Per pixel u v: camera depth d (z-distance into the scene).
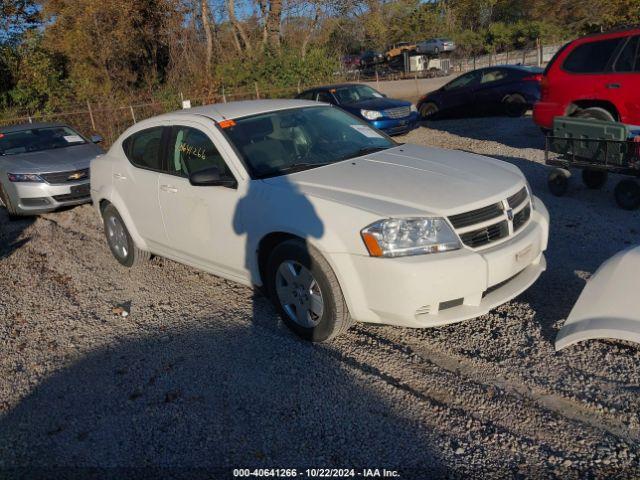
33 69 21.50
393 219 3.50
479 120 14.75
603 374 3.43
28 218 9.38
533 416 3.15
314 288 3.90
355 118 5.30
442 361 3.75
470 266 3.48
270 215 3.99
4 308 5.45
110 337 4.57
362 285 3.60
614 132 6.32
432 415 3.23
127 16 22.84
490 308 3.69
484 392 3.38
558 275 4.85
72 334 4.71
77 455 3.19
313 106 5.20
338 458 2.97
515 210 3.88
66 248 7.28
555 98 8.97
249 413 3.39
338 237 3.63
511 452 2.90
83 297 5.48
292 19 27.64
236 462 3.00
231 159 4.38
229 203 4.32
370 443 3.05
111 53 22.75
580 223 6.12
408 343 4.01
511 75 14.52
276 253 4.04
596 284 3.71
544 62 30.81
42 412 3.64
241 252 4.34
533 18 41.03
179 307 4.98
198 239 4.74
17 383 4.03
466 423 3.14
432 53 37.12
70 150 9.68
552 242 5.65
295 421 3.28
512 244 3.73
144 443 3.23
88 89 21.66
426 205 3.59
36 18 25.12
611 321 3.41
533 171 8.34
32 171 8.79
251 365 3.90
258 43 26.27
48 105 20.89
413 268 3.40
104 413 3.55
